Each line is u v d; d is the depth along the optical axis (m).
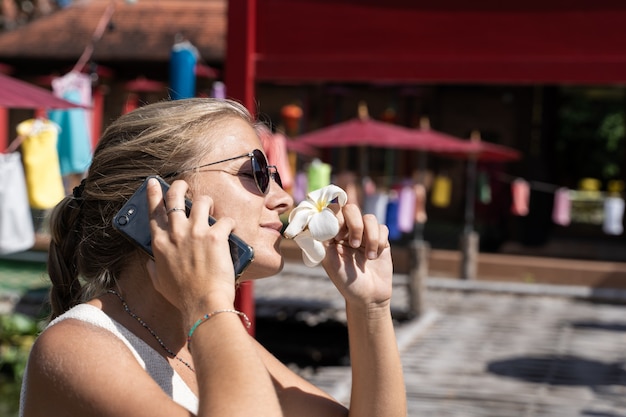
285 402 2.21
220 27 24.78
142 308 1.99
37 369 1.77
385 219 17.33
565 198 20.08
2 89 7.89
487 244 21.73
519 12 6.61
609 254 21.48
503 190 21.81
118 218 1.85
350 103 25.42
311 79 7.09
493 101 24.84
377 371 2.10
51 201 9.42
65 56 24.11
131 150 1.97
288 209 2.11
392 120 24.66
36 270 18.34
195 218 1.77
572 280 17.69
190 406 1.93
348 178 16.98
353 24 6.87
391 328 2.14
